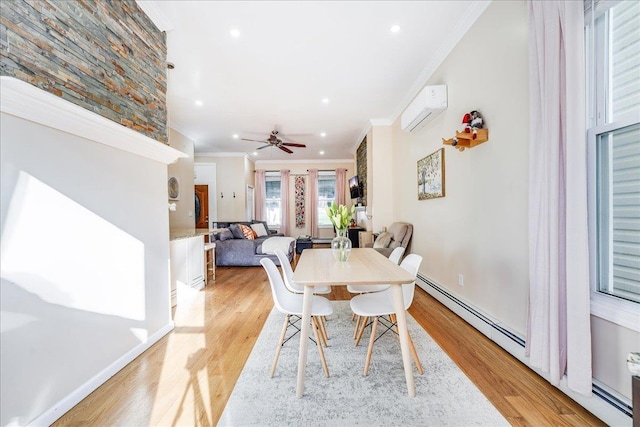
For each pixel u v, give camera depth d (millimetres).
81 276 1601
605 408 1319
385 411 1448
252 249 5520
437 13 2375
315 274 1756
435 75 3180
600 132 1395
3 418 1209
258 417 1417
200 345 2213
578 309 1357
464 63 2570
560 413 1407
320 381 1717
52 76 1500
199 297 3520
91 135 1653
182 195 5629
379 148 5168
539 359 1607
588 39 1450
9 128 1243
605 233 1408
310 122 5270
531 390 1591
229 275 4801
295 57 3016
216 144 6938
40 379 1355
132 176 2053
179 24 2467
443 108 2936
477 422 1361
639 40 1280
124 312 1938
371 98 4152
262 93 3938
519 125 1889
